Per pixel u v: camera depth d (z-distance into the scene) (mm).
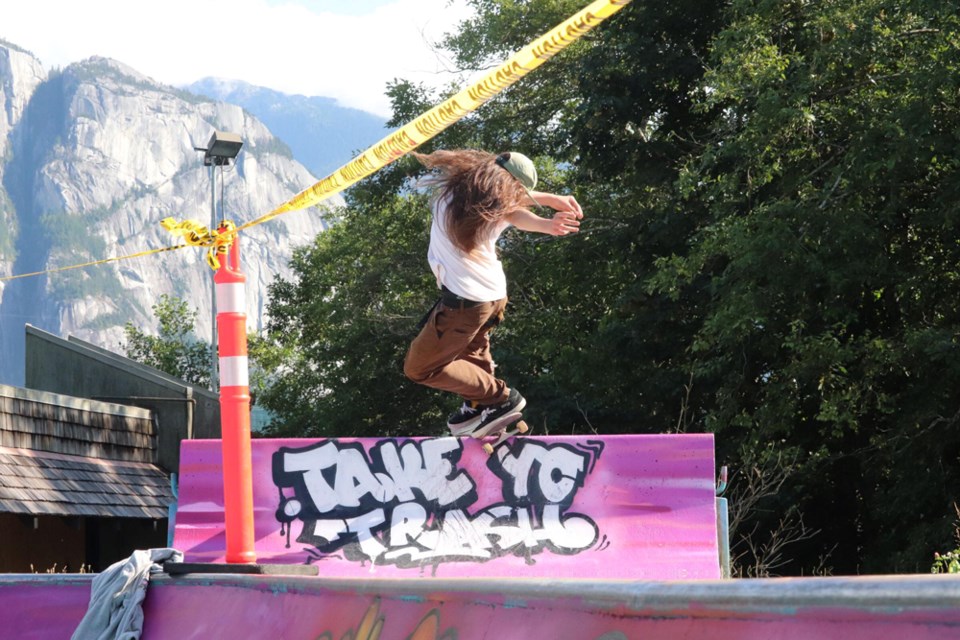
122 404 21703
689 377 20188
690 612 1612
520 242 25547
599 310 25547
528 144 27469
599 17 2123
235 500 4043
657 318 20766
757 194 18656
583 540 4750
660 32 21922
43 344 23156
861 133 16172
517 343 25078
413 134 2873
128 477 19734
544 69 26453
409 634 2336
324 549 4781
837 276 15727
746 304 15930
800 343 15938
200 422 21641
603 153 22594
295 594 3000
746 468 17812
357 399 30938
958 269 17359
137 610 3758
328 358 31797
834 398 15984
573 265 25000
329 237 42500
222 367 4035
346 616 2652
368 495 4895
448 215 4012
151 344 53906
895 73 17172
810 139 17000
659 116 23828
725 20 20703
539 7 27000
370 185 28500
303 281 42406
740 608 1523
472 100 2590
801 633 1422
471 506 4836
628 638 1711
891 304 18312
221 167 23234
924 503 16969
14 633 4031
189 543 4785
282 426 37031
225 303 4098
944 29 15500
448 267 4074
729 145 16953
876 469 18172
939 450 16688
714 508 4766
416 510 4848
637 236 22531
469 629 2129
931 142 15273
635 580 1770
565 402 21281
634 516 4777
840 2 16609
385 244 31328
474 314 4086
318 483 4918
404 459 4914
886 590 1318
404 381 30141
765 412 16672
